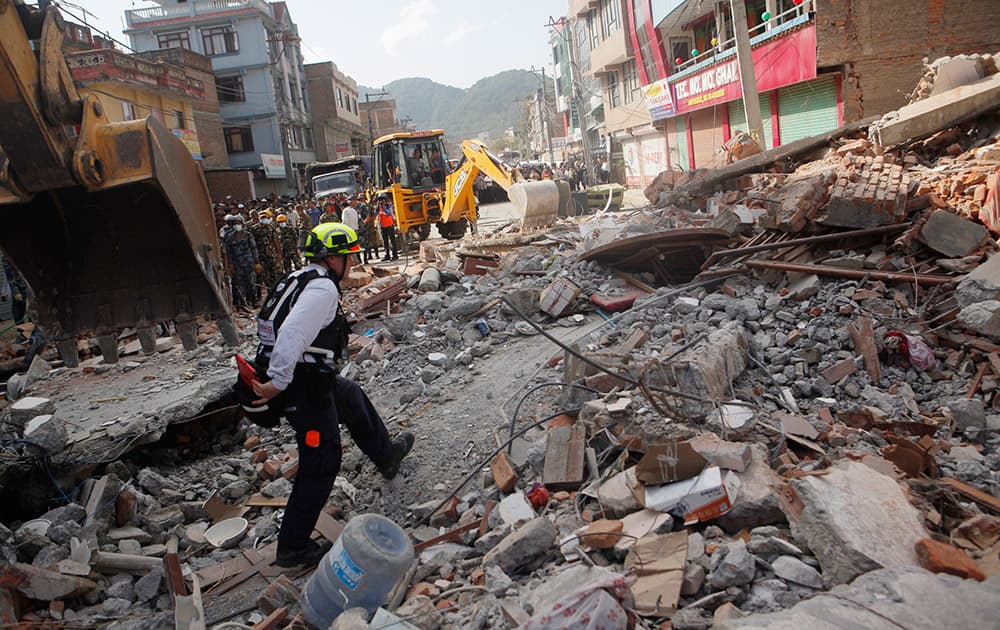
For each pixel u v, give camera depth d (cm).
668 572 294
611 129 3881
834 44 1717
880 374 509
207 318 471
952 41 1761
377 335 844
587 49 4378
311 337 362
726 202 1127
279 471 557
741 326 587
